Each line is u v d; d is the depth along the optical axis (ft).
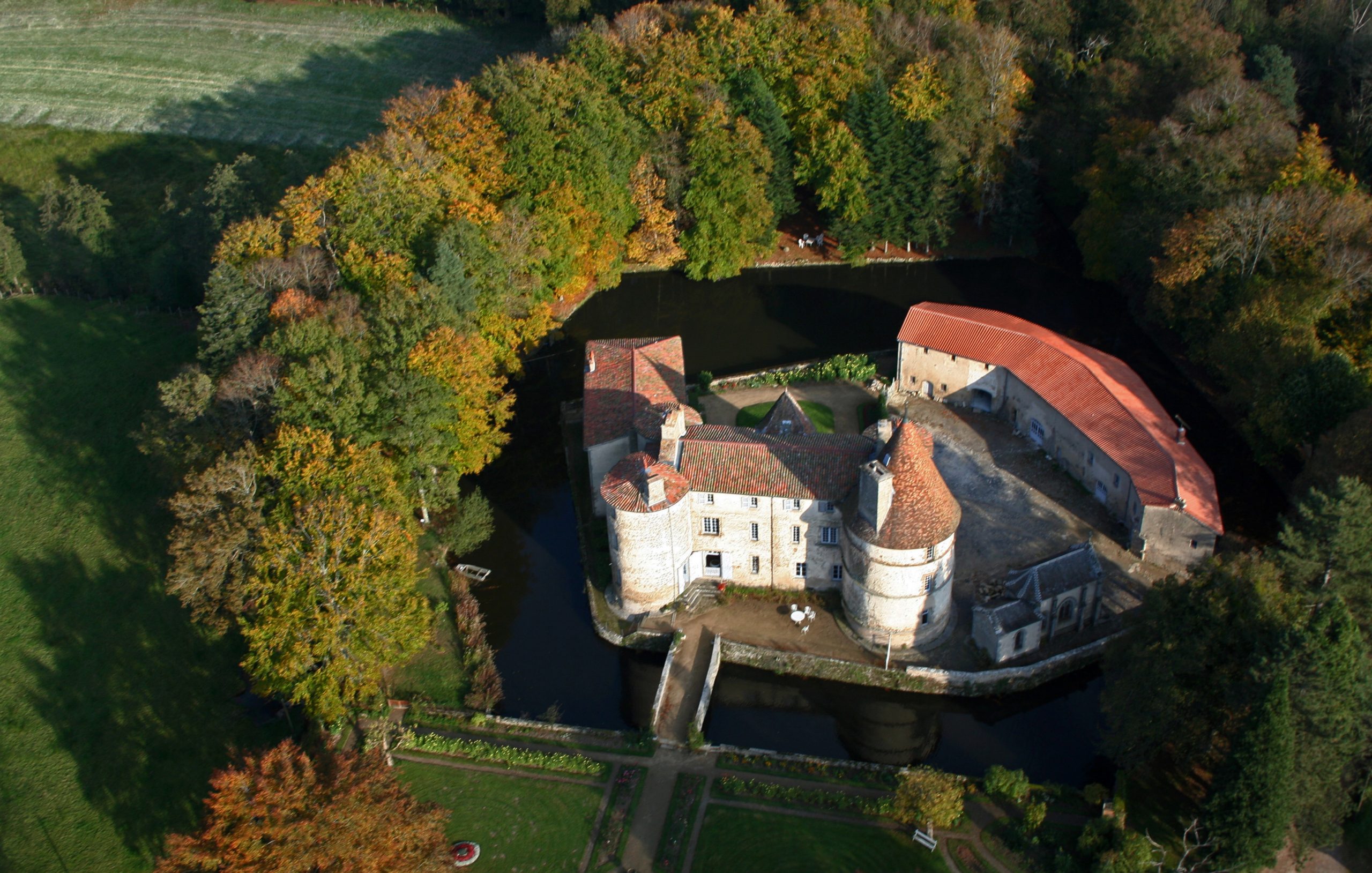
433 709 231.91
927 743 228.02
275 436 242.78
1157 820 198.80
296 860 154.51
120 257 406.00
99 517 283.38
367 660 216.74
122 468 300.20
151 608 254.47
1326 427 260.83
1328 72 415.64
